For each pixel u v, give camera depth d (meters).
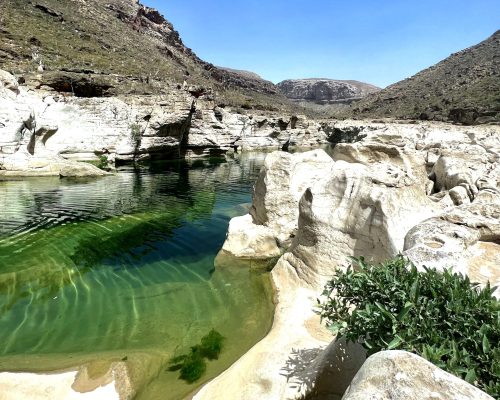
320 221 8.01
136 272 9.75
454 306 3.26
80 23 67.94
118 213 16.20
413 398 2.26
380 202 7.09
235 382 5.30
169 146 34.94
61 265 10.15
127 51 71.25
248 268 9.91
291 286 8.19
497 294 4.61
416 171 11.23
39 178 23.41
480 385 2.79
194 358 6.07
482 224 6.52
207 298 8.27
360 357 4.53
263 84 186.38
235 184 25.34
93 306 7.91
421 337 3.10
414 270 3.80
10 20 49.75
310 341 6.10
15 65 36.00
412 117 91.12
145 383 5.54
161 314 7.58
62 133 26.52
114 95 35.59
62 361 6.04
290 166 11.59
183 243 12.21
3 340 6.64
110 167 28.25
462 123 68.44
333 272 7.69
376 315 3.49
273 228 11.19
